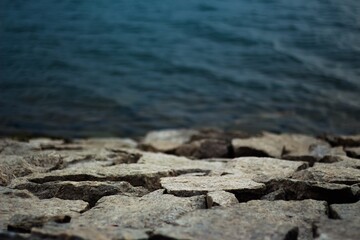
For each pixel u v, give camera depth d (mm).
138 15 39781
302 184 6332
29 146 11172
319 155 12375
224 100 25359
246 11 29859
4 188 6641
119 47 37188
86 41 37281
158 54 35438
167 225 4852
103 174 7457
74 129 20953
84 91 27359
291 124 21062
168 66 32969
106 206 5848
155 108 24453
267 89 25438
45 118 22375
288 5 24797
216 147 14242
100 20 39312
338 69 20781
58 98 25812
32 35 34781
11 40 33906
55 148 12352
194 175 7996
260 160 9109
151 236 4406
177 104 25172
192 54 34312
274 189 6652
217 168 8711
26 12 36531
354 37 19312
